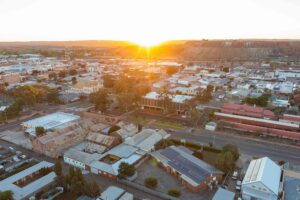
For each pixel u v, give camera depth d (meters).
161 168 77.25
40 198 60.44
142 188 66.25
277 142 97.00
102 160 80.88
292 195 61.44
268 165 68.94
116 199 58.88
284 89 173.75
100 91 136.38
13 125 112.56
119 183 69.44
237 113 124.62
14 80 196.50
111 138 89.19
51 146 84.62
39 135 94.62
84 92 168.25
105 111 130.62
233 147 80.94
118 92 163.75
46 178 67.44
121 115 126.06
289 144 95.38
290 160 82.56
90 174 73.88
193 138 99.69
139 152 83.38
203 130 108.38
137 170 75.94
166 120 120.31
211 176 68.69
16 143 93.50
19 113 125.00
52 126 103.19
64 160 81.44
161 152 81.88
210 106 141.38
